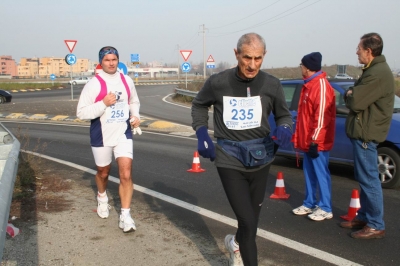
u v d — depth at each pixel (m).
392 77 4.58
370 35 4.57
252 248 3.40
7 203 2.31
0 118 19.06
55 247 4.53
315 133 5.21
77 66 168.25
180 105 25.39
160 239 4.80
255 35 3.33
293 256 4.37
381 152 6.95
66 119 17.92
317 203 5.73
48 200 6.14
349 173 8.05
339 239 4.83
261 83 3.52
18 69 167.62
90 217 5.47
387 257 4.34
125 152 4.98
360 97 4.54
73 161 9.23
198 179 7.71
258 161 3.44
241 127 3.50
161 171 8.35
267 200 6.40
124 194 4.98
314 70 5.29
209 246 4.62
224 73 3.56
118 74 5.06
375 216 4.81
